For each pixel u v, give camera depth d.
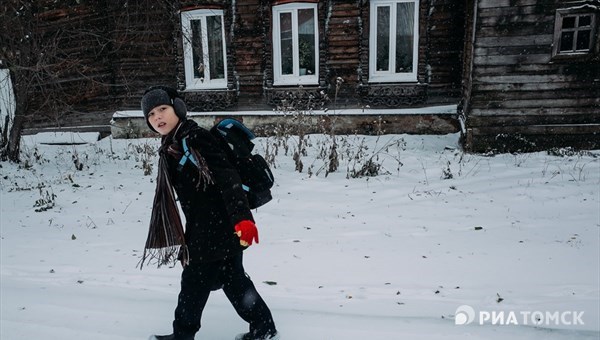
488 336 2.68
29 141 11.79
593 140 8.83
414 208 6.15
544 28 8.57
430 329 2.78
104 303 3.28
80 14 11.57
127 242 5.08
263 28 10.87
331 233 5.25
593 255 4.43
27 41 9.01
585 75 8.63
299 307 3.29
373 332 2.75
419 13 10.30
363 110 10.55
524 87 8.87
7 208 6.62
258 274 4.04
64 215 6.25
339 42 10.69
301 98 10.99
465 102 9.84
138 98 11.99
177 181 2.37
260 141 10.34
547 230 5.21
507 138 9.09
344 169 8.22
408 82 10.59
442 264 4.25
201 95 11.45
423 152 9.32
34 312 3.12
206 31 11.41
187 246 2.37
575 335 2.68
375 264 4.26
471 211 5.98
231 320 2.97
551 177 7.32
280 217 5.88
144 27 11.38
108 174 8.55
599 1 8.22
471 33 9.33
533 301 3.41
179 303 2.46
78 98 11.99
